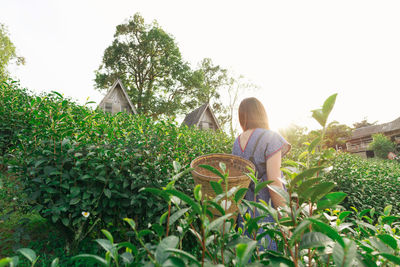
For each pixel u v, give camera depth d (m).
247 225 0.80
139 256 0.68
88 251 2.70
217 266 0.55
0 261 0.59
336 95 0.66
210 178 1.09
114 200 2.64
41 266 2.48
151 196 2.69
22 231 2.73
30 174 2.55
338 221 0.92
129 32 30.31
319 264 0.76
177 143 3.62
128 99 20.48
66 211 2.54
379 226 1.04
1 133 4.67
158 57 30.73
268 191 1.38
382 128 37.97
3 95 5.49
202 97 32.62
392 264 0.74
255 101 1.63
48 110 2.81
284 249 0.79
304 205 0.76
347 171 5.54
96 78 30.09
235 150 1.60
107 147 2.73
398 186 6.16
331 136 28.94
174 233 2.65
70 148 2.56
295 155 5.58
